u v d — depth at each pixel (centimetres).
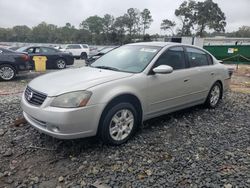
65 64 1627
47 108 380
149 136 471
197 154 409
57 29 7000
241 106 691
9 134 466
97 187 322
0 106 620
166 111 516
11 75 1052
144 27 7556
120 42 6788
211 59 642
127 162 381
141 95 452
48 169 365
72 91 384
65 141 441
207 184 331
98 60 553
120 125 430
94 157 394
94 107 390
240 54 2325
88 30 7244
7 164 376
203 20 8056
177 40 2927
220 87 664
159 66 467
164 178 344
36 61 1352
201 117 586
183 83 533
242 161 389
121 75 442
